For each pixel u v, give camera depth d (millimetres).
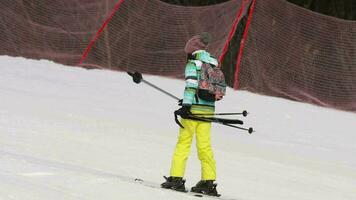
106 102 40562
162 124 34438
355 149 35594
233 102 47625
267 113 44812
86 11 59719
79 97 41188
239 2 56031
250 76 55469
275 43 56531
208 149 18656
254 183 22141
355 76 55438
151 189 17500
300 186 22875
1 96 36594
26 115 30484
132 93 46094
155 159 23875
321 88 55688
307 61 56406
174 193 17609
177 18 59094
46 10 60031
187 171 22781
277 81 55969
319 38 56625
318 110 50000
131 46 59375
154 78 55750
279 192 21078
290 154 30594
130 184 17672
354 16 74625
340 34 56281
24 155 20406
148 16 59812
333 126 43188
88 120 31891
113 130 29891
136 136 29062
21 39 59812
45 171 17641
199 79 18469
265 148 31297
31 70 51469
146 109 39844
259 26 56500
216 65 18891
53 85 45406
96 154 23359
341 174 26984
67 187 16125
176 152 18578
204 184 18656
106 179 17797
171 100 44938
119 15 59688
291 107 49156
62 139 25516
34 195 14578
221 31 56406
